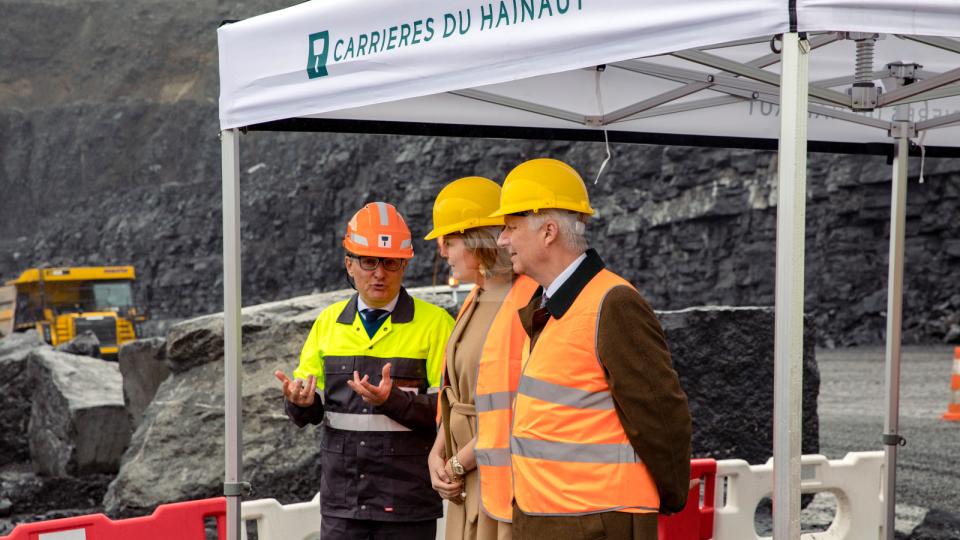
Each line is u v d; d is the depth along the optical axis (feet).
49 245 337.72
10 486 39.24
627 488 8.61
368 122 15.02
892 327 17.12
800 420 7.81
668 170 137.28
